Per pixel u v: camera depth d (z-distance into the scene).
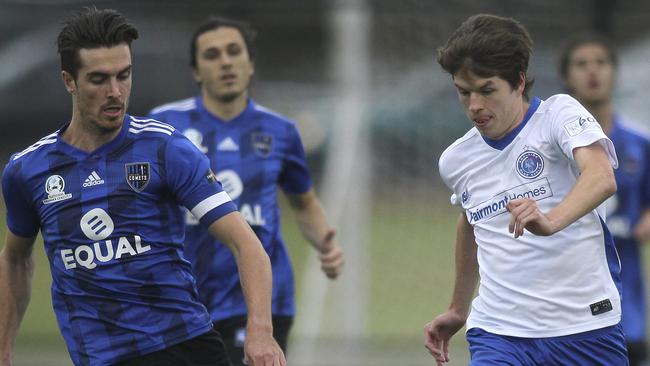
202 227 21.56
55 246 15.48
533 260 15.85
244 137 22.50
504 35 15.23
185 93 38.28
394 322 34.69
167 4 36.09
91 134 15.34
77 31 14.80
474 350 16.39
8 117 43.75
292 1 34.25
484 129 15.64
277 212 22.44
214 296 21.58
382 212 37.66
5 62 43.53
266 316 15.05
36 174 15.47
